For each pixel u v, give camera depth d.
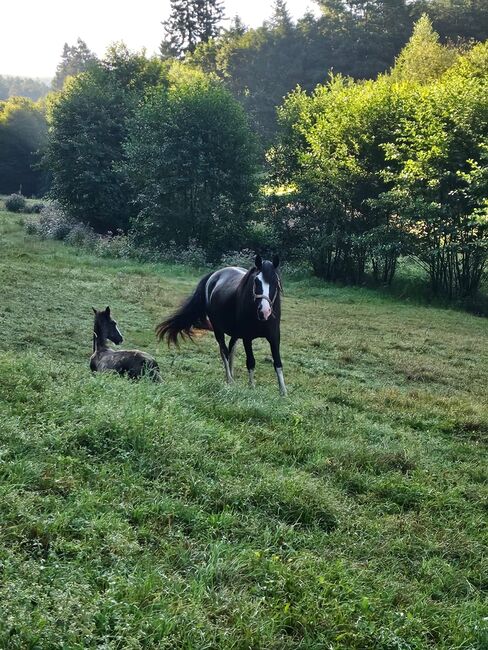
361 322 20.00
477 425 10.26
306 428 8.62
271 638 4.04
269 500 5.89
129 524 5.10
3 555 4.21
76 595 3.96
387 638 4.27
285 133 33.12
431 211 24.33
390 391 11.90
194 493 5.77
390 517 6.29
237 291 10.51
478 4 80.50
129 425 6.49
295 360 14.45
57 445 5.99
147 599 4.10
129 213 40.88
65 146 40.19
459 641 4.48
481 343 18.12
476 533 6.29
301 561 4.96
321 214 29.66
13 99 88.81
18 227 41.06
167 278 26.44
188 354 13.88
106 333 10.11
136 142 34.56
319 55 81.56
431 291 26.20
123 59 47.50
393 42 80.62
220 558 4.75
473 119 24.48
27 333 13.58
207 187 33.72
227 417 8.35
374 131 27.95
